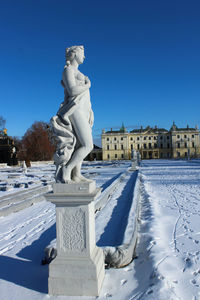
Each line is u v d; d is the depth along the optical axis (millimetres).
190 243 4535
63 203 3043
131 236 4215
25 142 63969
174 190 11148
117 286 3094
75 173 3299
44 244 4777
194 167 27250
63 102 3369
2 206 8148
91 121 3600
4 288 3123
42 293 2980
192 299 2787
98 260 3109
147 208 7453
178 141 92562
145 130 97375
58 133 3293
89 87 3443
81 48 3547
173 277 3227
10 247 4668
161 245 4309
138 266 3697
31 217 7125
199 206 7695
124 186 12633
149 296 2756
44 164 54000
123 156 93625
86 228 2988
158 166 31844
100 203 7672
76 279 2896
